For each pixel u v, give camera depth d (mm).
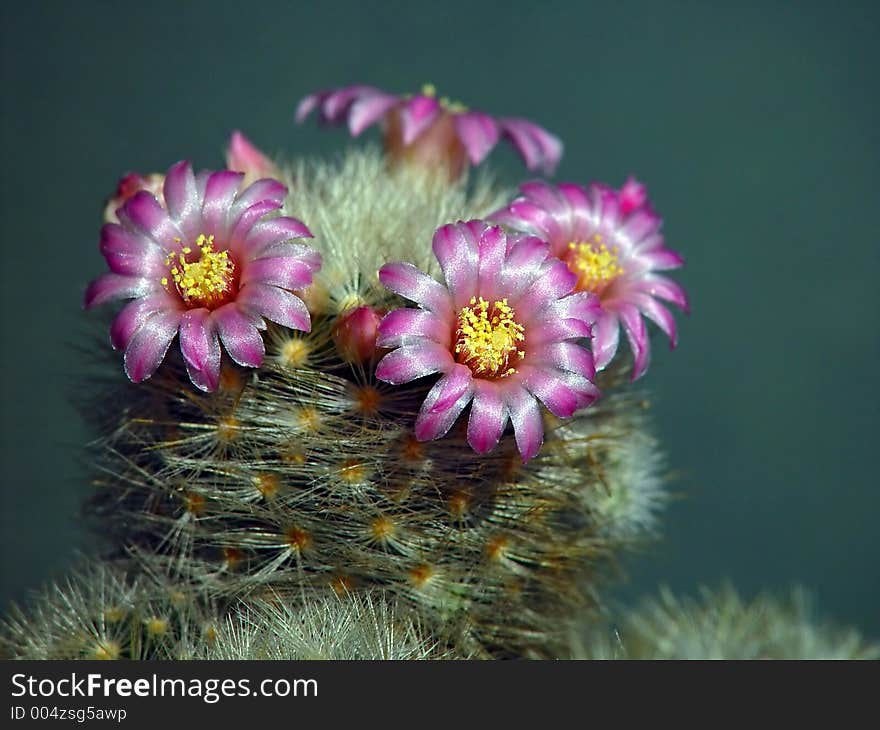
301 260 201
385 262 207
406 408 204
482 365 201
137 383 206
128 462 209
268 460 205
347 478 204
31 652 209
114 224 203
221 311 200
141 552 210
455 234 202
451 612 208
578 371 200
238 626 208
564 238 209
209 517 207
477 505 207
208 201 204
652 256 212
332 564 206
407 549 206
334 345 204
